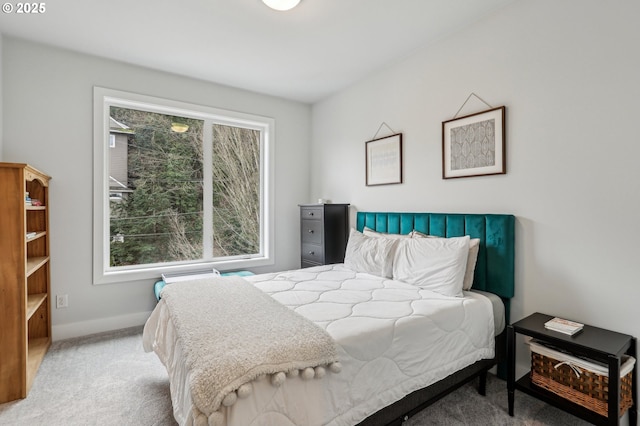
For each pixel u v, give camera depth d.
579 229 1.88
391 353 1.53
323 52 2.86
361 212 3.43
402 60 2.99
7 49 2.58
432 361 1.67
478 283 2.32
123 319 3.10
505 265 2.16
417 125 2.86
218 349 1.26
